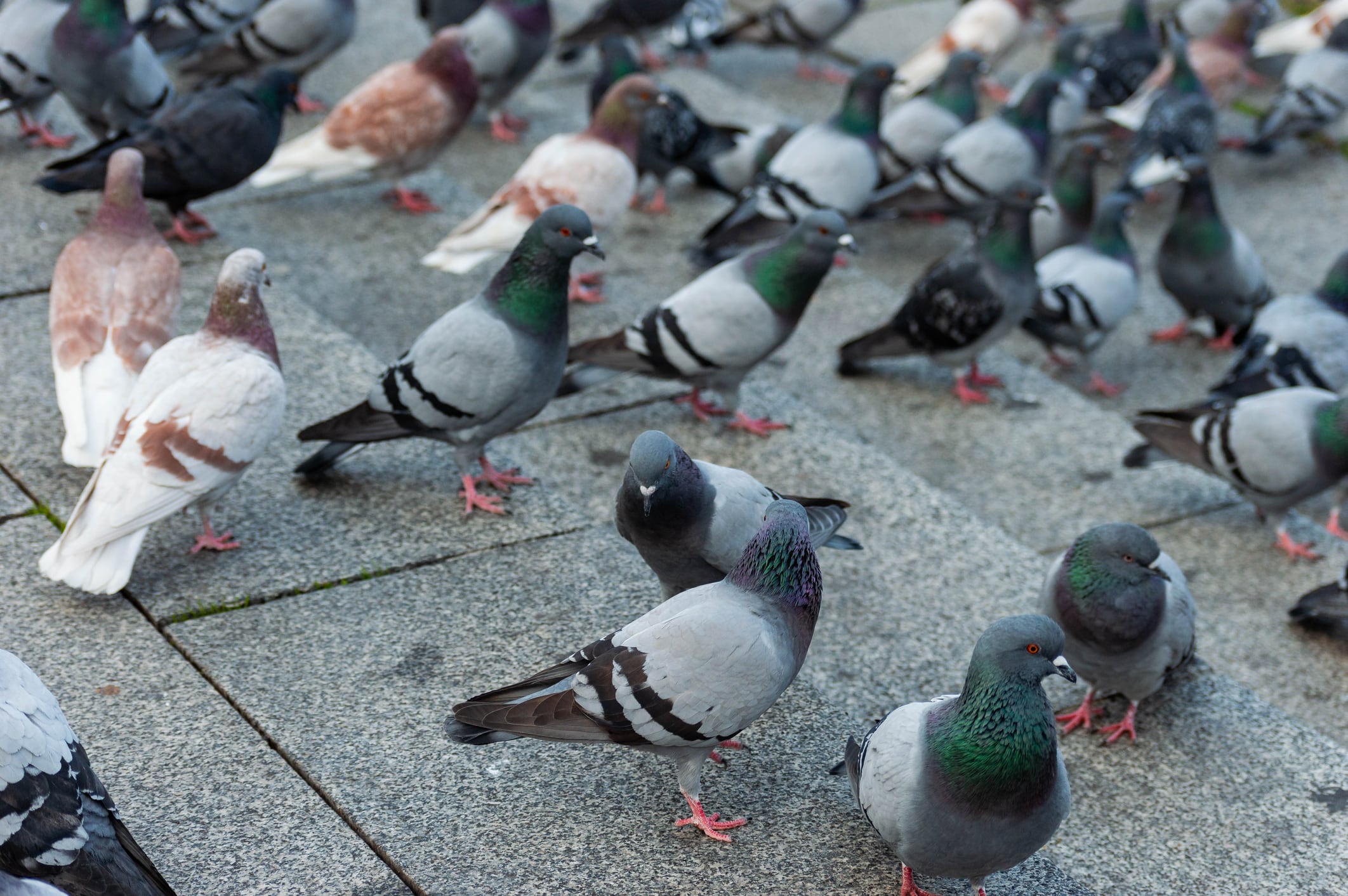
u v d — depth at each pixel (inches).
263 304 130.6
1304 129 201.2
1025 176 170.6
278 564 129.7
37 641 125.1
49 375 138.9
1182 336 167.0
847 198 164.1
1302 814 126.0
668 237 169.0
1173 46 191.0
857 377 155.6
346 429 132.8
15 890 111.3
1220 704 131.2
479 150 185.0
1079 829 125.3
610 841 119.0
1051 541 143.2
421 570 130.0
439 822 119.3
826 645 131.3
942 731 116.1
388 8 228.2
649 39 237.3
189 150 151.1
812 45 219.9
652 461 123.0
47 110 163.2
